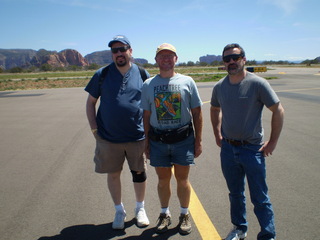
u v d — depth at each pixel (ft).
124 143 9.04
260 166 7.66
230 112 7.73
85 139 20.43
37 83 96.63
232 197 8.29
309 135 19.70
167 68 8.06
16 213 9.97
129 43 8.73
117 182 9.36
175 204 10.37
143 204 9.57
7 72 322.96
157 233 8.64
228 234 8.14
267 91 7.25
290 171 13.19
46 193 11.57
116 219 9.01
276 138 7.58
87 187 12.11
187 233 8.52
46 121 27.71
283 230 8.43
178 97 8.11
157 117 8.39
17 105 40.55
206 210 9.86
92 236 8.57
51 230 8.89
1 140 20.56
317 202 10.12
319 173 12.89
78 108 36.09
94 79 9.00
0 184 12.58
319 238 8.00
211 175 13.08
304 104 33.45
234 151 7.89
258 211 7.80
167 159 8.59
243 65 7.43
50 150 17.81
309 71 133.80
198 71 172.96
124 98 8.78
